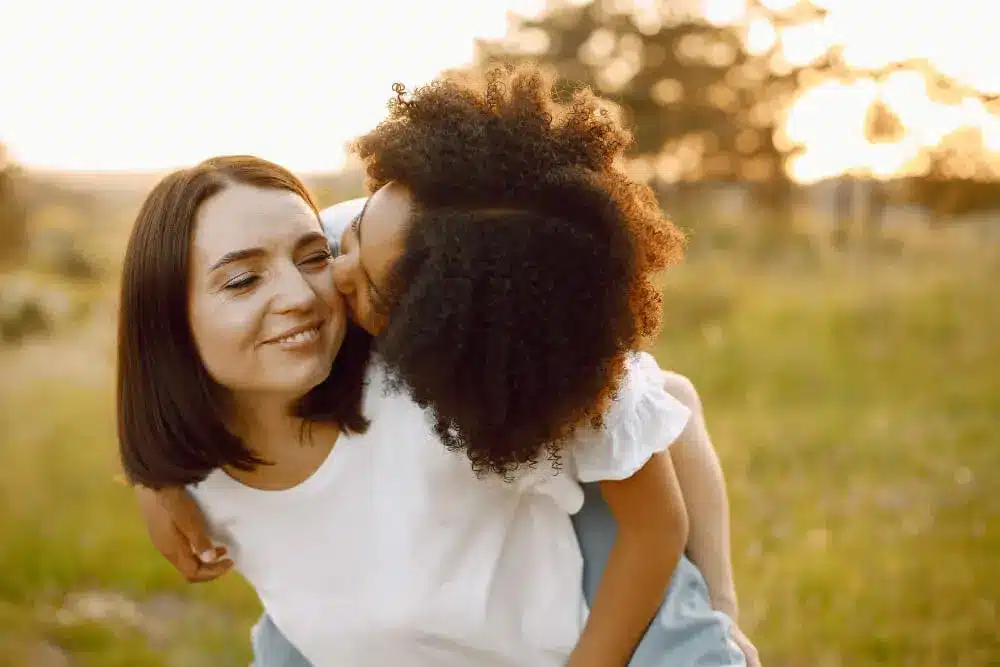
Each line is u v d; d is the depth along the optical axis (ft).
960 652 10.09
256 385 4.22
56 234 37.27
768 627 10.65
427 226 3.78
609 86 60.03
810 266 32.65
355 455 4.63
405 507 4.59
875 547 12.28
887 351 21.98
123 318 4.39
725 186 56.29
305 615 4.94
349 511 4.68
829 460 15.74
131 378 4.43
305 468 4.64
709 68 58.39
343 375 4.56
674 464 5.14
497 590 4.80
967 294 26.58
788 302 26.45
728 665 4.73
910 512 13.38
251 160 4.42
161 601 12.69
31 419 20.27
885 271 30.66
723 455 16.03
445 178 3.82
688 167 59.21
